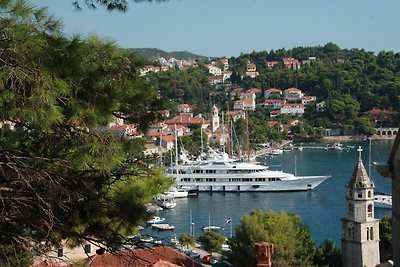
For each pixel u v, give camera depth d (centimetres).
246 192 16400
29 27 1476
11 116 1509
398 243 1841
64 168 1777
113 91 1731
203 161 17188
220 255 9312
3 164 1652
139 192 1939
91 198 1862
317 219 12500
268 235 7562
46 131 1666
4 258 1728
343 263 8031
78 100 1659
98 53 1716
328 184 17412
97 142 1736
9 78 1464
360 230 7775
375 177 18325
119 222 1923
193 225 12088
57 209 1806
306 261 7662
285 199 15250
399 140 1800
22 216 1698
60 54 1588
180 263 5738
